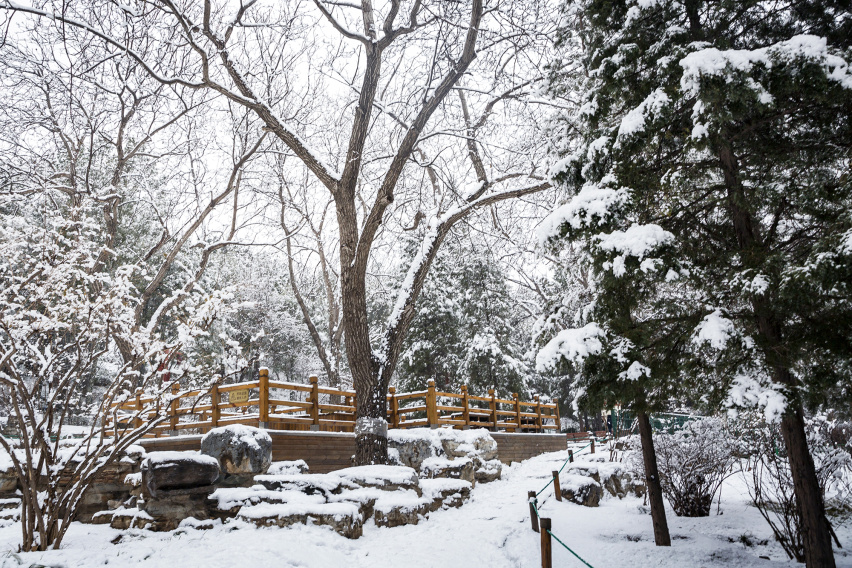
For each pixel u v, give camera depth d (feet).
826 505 27.53
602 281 20.01
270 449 29.32
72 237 31.27
